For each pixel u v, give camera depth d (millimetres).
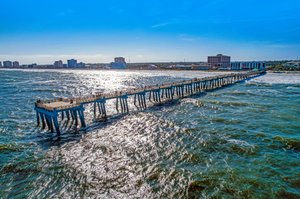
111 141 30141
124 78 154375
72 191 18891
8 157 25328
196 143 28734
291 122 36938
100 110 45969
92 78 158500
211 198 17516
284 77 126875
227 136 30812
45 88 95062
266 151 25734
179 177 20578
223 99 60250
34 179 20750
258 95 65875
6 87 96750
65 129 36031
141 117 43031
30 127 37156
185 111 47438
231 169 21688
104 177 20922
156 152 26312
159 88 57344
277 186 18828
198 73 182625
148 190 18797
